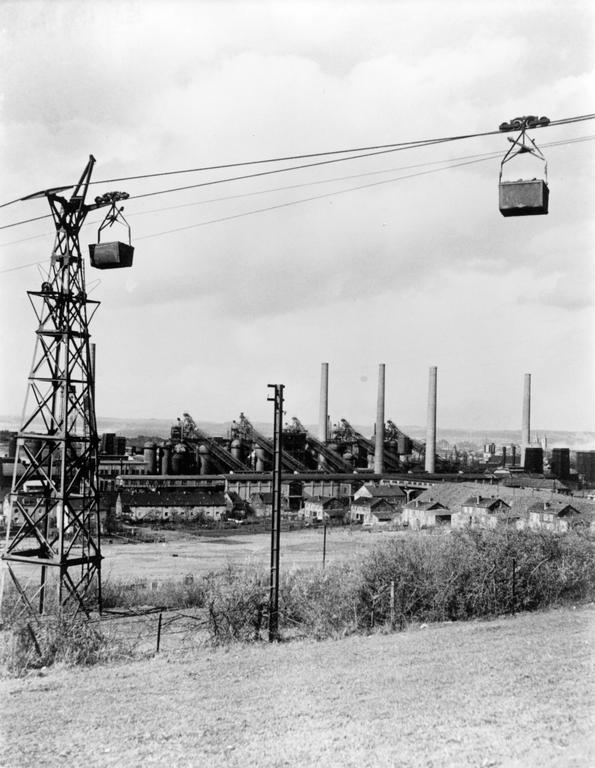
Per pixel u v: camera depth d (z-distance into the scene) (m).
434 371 123.25
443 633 23.66
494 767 11.11
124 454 127.75
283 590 28.72
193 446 123.12
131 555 66.12
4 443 111.75
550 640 21.33
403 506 91.00
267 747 13.06
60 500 29.41
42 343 30.38
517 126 15.86
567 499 76.31
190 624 30.44
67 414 29.80
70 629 23.48
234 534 83.00
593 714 13.64
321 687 17.14
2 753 13.48
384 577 27.59
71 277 30.61
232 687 17.73
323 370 137.12
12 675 20.47
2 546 62.47
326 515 96.94
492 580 28.03
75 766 12.74
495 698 15.18
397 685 16.81
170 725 14.78
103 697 17.36
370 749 12.50
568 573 29.67
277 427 26.27
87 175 29.98
